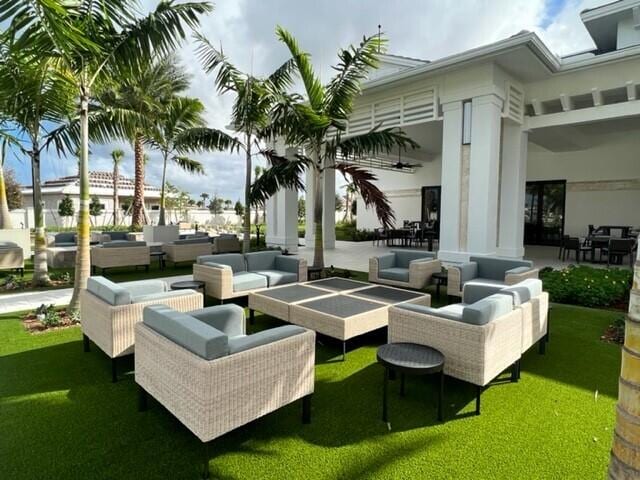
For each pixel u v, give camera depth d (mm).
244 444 2227
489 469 2023
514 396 2809
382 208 7129
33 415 2494
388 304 3945
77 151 5770
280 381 2227
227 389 1971
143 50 4402
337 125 6789
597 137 11742
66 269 7734
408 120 8234
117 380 2992
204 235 10977
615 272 6332
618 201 11461
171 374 2139
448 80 7527
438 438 2295
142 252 7699
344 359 3498
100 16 4102
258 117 7238
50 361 3336
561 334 4129
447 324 2654
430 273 5750
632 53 6672
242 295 5078
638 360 1096
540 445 2230
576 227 12344
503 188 8453
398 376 3119
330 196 12398
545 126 7895
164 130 10258
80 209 4480
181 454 2127
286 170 6855
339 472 1999
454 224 7594
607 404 2695
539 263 9172
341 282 5133
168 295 3305
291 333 2332
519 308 3014
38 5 3035
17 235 8578
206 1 4996
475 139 7207
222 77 7012
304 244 13625
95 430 2336
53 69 4590
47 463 2035
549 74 7531
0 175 8438
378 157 13930
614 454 1162
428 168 15742
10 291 5953
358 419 2498
